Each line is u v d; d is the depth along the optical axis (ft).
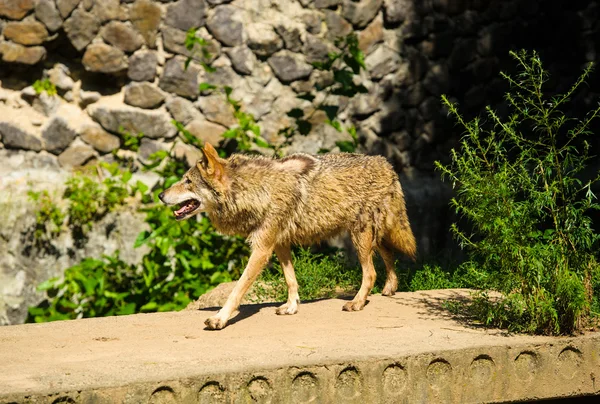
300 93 51.83
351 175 32.12
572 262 28.35
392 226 33.55
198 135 50.03
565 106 57.00
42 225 46.01
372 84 53.72
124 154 49.32
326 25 52.13
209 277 46.44
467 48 55.11
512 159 55.67
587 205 28.19
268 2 51.06
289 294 32.04
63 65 48.57
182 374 22.17
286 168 31.01
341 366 23.76
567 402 28.63
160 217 45.93
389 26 53.93
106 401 21.07
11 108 48.03
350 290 39.65
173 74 49.52
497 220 27.37
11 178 46.78
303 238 32.01
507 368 25.91
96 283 44.98
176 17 49.44
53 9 47.21
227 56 50.42
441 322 29.84
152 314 32.04
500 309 28.43
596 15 56.95
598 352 27.32
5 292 45.11
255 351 25.13
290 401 23.22
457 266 45.16
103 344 26.50
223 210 30.53
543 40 56.65
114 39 48.44
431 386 24.89
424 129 54.90
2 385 21.11
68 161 48.29
